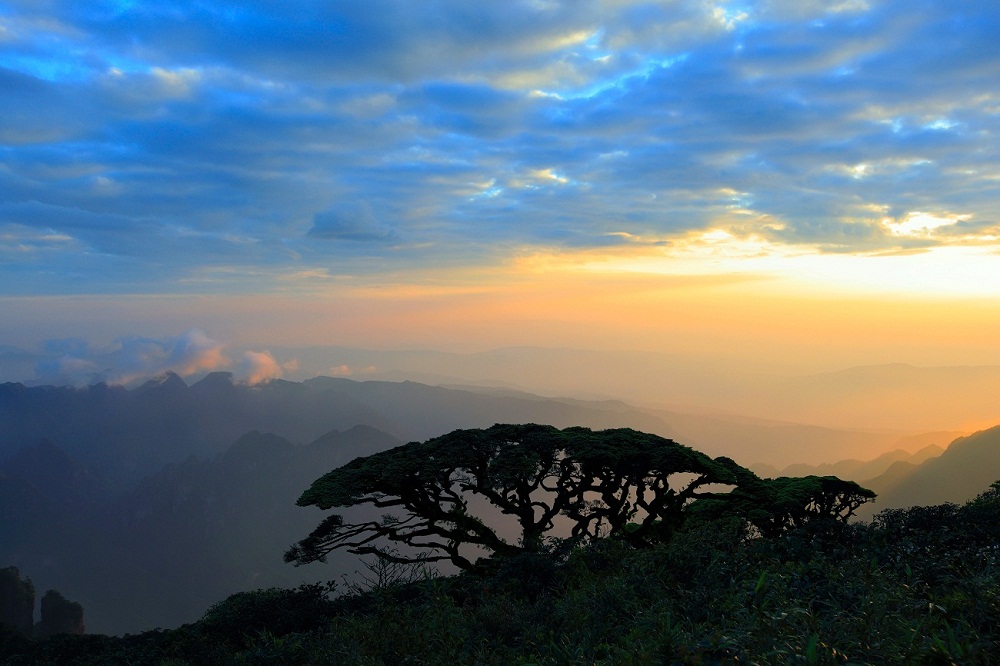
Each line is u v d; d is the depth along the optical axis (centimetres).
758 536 1522
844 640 625
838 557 1102
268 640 1317
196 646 1789
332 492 2906
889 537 1245
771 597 834
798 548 1121
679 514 3062
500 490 3023
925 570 912
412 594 1430
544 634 977
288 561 2900
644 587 1043
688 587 1037
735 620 765
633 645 737
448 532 2992
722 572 1045
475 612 1188
